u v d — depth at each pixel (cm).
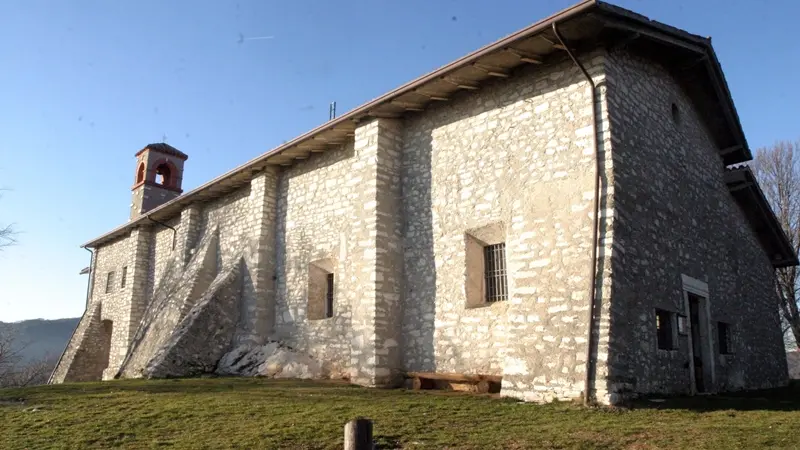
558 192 878
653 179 945
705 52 1046
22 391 992
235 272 1442
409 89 1025
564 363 799
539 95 942
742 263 1323
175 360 1285
